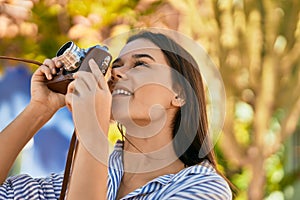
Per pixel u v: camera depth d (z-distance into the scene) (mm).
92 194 1760
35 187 2100
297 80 7125
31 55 5039
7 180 2148
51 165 4473
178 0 5375
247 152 7113
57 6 5086
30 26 5039
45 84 2123
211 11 6328
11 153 2117
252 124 7246
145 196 1922
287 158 8578
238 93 6938
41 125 2148
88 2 5113
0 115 4656
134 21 5125
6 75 4844
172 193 1891
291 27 6914
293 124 7262
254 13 6730
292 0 6859
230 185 2090
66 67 2004
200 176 1917
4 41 4988
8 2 4988
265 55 6906
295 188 8211
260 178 7121
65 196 1894
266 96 6988
